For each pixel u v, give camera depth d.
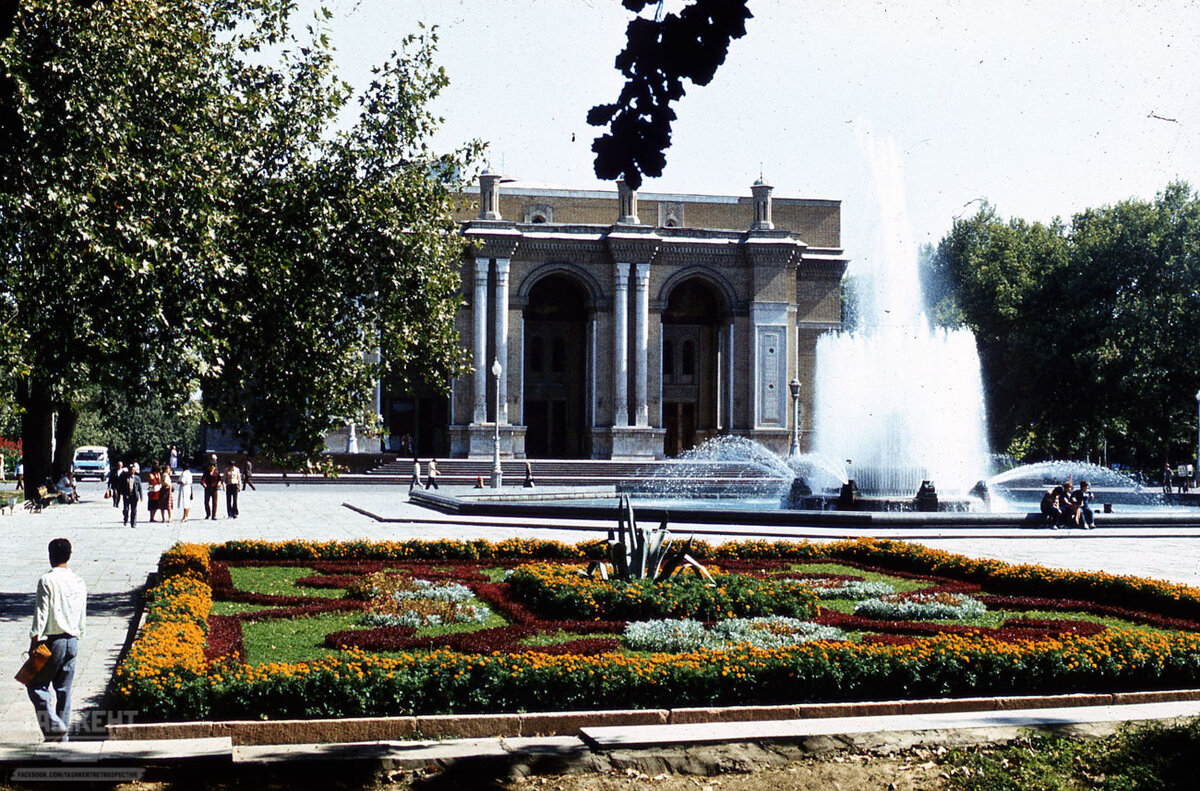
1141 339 60.75
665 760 8.12
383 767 8.06
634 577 15.27
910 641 12.18
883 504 33.50
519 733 9.57
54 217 13.66
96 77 14.04
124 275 14.52
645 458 61.81
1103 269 63.28
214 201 16.20
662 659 10.52
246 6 18.28
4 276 14.26
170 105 15.84
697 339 67.56
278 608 14.75
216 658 10.84
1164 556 23.30
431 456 65.25
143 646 10.58
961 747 8.43
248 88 18.09
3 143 12.60
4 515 35.34
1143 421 64.06
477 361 60.88
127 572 20.00
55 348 15.40
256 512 37.12
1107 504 33.75
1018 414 67.88
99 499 46.50
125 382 15.39
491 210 61.84
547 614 14.23
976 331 71.94
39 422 39.78
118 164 14.30
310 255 17.77
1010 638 12.34
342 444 60.59
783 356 64.12
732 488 55.69
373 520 33.25
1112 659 10.95
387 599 14.86
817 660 10.45
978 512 32.75
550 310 66.12
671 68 7.18
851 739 8.45
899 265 40.66
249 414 18.20
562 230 62.72
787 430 63.94
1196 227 61.56
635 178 7.37
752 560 20.77
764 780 7.84
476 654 11.81
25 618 14.87
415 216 18.53
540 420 66.06
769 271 64.12
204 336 15.62
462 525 31.14
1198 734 8.26
